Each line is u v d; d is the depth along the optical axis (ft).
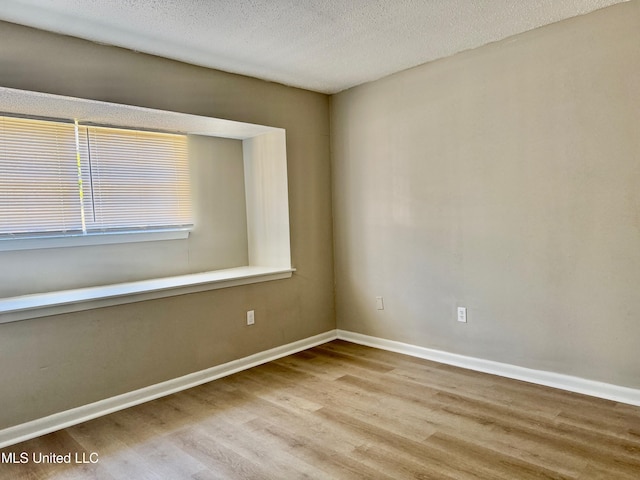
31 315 7.77
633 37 7.78
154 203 10.93
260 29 8.23
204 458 6.95
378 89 11.69
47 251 9.21
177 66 9.62
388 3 7.41
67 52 8.09
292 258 12.20
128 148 10.46
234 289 10.90
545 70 8.79
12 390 7.64
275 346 11.85
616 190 8.15
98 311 8.63
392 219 11.71
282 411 8.52
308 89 12.34
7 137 8.71
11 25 7.50
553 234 8.95
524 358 9.55
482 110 9.75
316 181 12.77
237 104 10.72
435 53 9.97
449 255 10.60
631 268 8.09
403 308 11.68
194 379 10.11
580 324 8.74
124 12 7.31
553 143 8.80
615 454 6.61
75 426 8.16
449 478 6.18
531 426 7.54
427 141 10.78
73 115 9.27
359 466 6.56
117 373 8.89
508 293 9.68
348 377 10.18
